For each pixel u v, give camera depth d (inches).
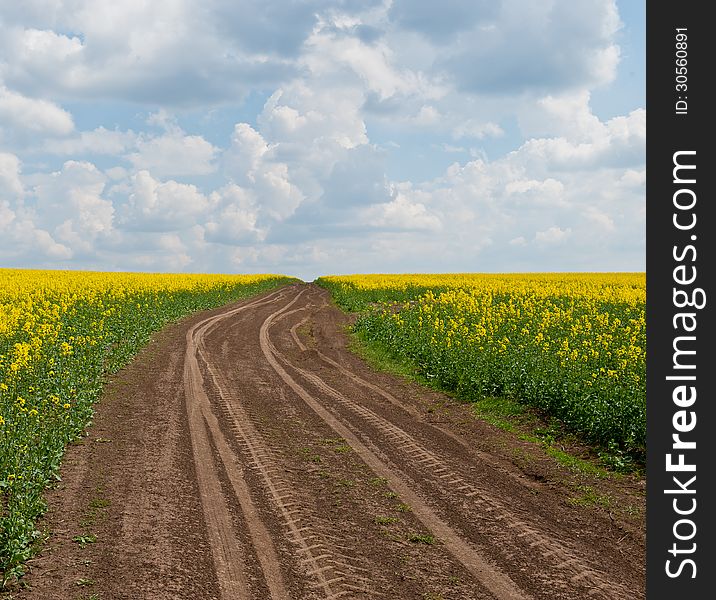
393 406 632.4
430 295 1332.4
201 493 377.7
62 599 253.0
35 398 489.7
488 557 309.9
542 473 439.5
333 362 879.7
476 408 624.4
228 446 474.0
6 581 264.2
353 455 465.4
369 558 303.1
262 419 556.7
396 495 388.5
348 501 376.2
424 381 746.8
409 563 299.7
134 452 449.1
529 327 867.4
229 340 1038.4
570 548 324.2
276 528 333.1
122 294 1314.0
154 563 285.7
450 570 294.5
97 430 498.3
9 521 298.8
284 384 714.2
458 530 340.5
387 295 1705.2
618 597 276.7
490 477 430.0
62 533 313.4
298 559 298.4
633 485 420.5
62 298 1176.8
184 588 265.7
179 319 1311.5
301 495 382.6
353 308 1601.9
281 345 1015.0
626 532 347.3
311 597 264.2
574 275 2930.6
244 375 754.2
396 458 462.9
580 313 1015.6
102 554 293.0
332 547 312.8
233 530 327.6
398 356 893.8
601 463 464.8
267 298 2111.2
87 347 732.0
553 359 643.5
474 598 270.1
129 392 633.6
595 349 661.3
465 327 827.4
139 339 925.2
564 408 561.3
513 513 367.6
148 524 328.8
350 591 270.5
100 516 336.2
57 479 384.2
